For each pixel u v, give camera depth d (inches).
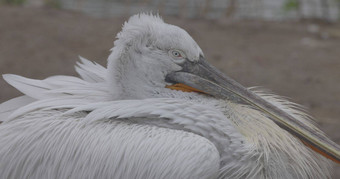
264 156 322.7
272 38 927.0
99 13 1020.5
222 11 1049.5
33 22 912.3
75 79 374.6
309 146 334.0
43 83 361.7
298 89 707.4
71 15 986.7
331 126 589.0
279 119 337.1
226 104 344.5
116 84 345.4
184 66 346.6
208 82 349.4
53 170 317.7
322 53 861.2
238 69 767.1
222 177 318.7
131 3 1051.9
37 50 797.2
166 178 300.4
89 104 326.0
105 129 318.3
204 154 298.7
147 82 344.5
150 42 342.3
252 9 1064.8
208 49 844.6
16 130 329.1
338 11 1072.2
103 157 311.0
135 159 306.2
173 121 319.0
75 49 809.5
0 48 792.9
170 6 1040.2
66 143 317.7
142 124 325.7
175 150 302.4
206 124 319.0
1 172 325.7
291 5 1053.8
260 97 347.3
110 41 849.5
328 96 685.9
